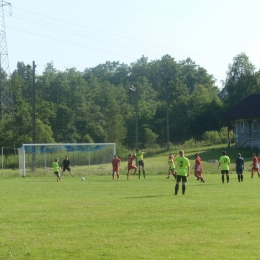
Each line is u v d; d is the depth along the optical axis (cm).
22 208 2328
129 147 11600
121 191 3256
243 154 8281
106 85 15175
